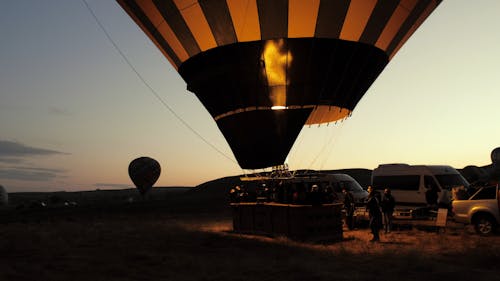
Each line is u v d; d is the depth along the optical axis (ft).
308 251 37.45
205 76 47.03
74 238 52.60
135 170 216.74
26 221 113.19
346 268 30.17
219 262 33.32
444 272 28.12
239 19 43.73
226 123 47.26
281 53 43.80
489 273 27.86
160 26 49.01
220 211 119.03
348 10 43.86
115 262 34.83
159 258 35.94
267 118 45.01
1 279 28.45
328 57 44.45
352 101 48.06
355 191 64.75
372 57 47.06
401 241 43.34
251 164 46.91
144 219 97.55
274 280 27.04
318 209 44.14
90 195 626.64
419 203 58.44
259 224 50.21
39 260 36.32
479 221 45.80
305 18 43.42
